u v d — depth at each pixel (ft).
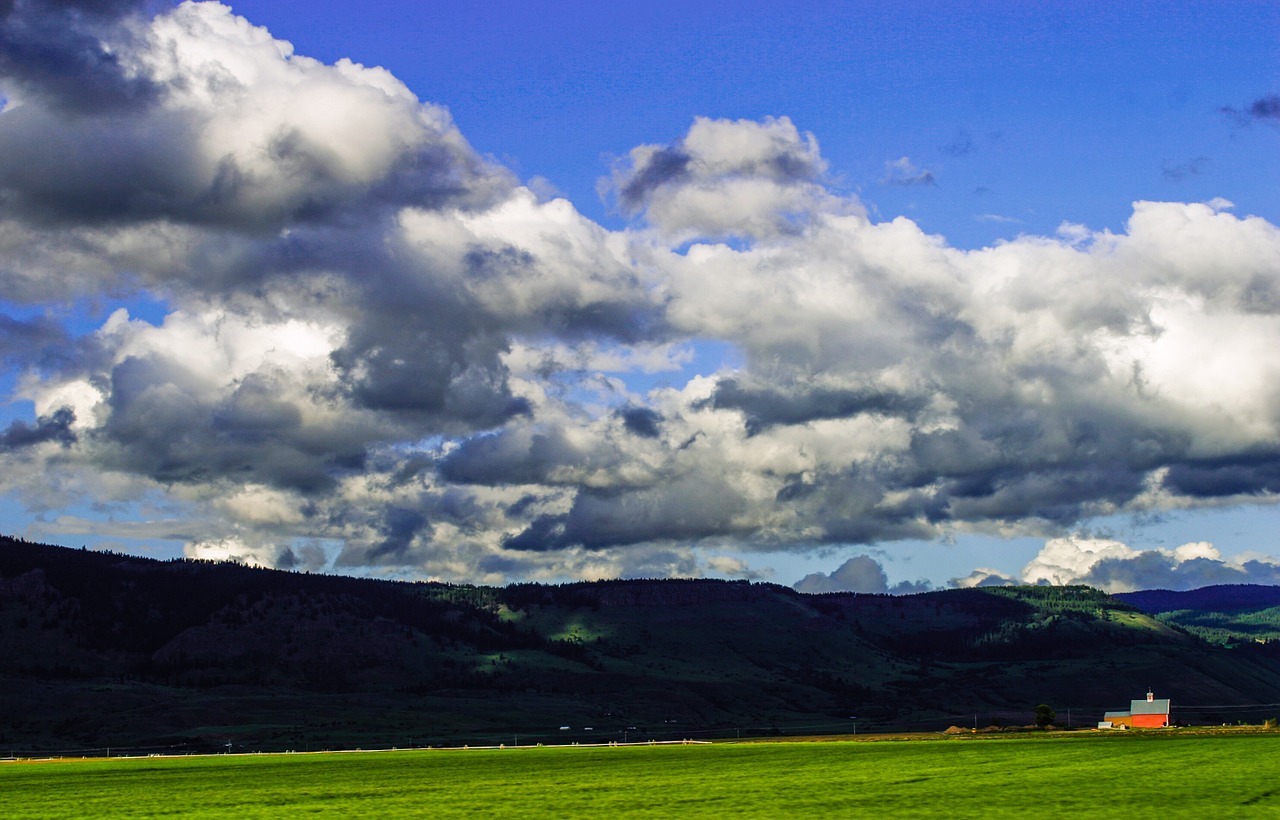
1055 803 311.68
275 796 404.36
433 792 407.85
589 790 399.24
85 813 351.25
